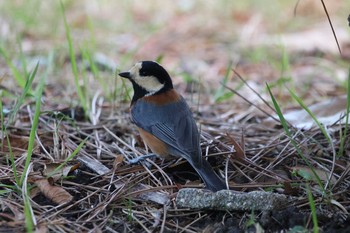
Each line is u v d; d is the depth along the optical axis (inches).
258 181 383.6
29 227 292.8
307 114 482.0
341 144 403.5
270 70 661.3
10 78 572.7
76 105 504.7
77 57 660.7
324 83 615.5
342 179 366.0
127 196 352.5
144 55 701.3
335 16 845.2
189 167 402.6
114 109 495.8
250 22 821.2
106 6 871.7
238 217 333.4
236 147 399.5
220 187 347.6
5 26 734.5
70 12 845.8
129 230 323.6
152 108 404.2
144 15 860.0
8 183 366.0
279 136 436.5
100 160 407.8
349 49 725.9
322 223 321.4
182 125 389.1
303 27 804.6
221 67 667.4
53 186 351.9
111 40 735.1
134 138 443.2
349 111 426.3
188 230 323.6
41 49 674.2
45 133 434.3
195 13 868.6
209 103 550.3
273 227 318.0
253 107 532.7
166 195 355.9
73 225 322.0
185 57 700.7
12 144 414.6
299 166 400.2
